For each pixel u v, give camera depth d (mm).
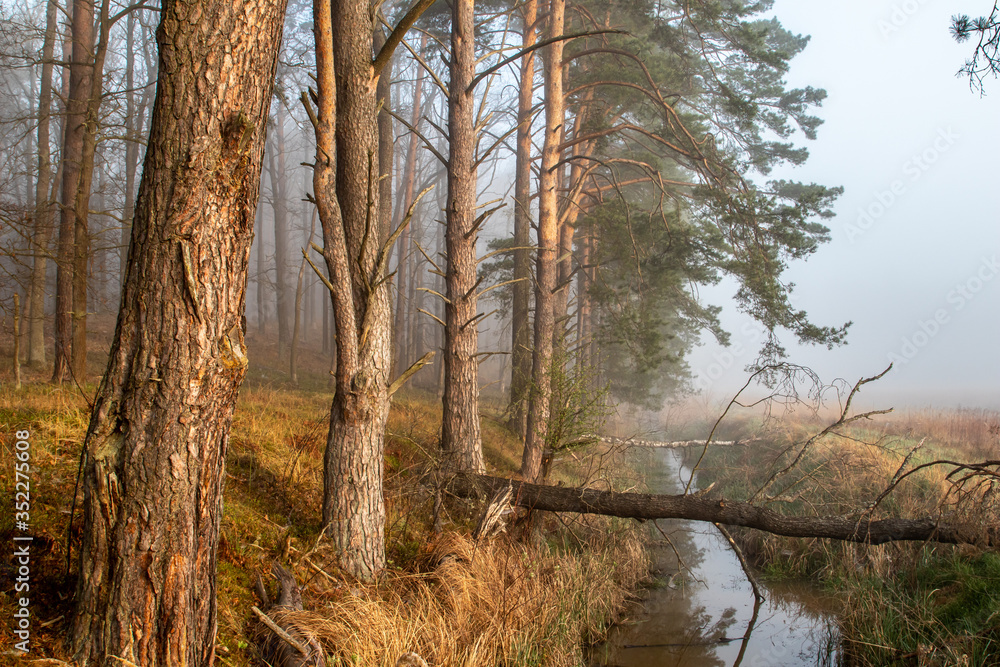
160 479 3305
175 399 3314
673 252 14367
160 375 3287
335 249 5574
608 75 13844
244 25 3340
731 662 6719
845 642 6891
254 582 4969
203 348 3354
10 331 15125
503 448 12258
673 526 12469
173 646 3381
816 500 9953
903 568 7488
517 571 6434
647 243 14953
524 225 15055
